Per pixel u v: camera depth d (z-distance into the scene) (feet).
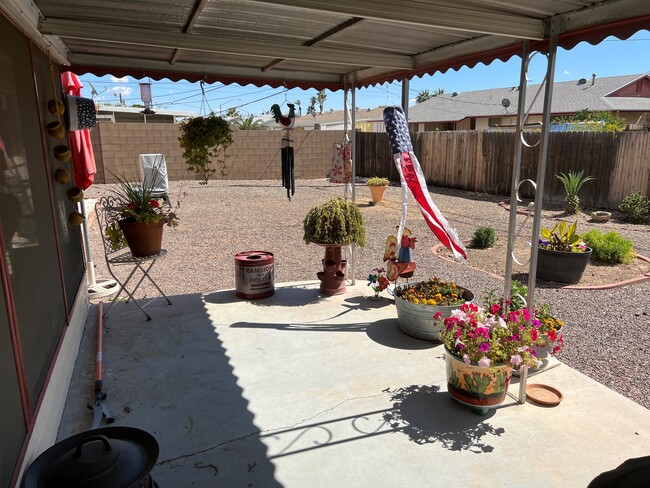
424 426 8.49
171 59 12.91
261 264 14.84
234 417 8.74
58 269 9.77
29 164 8.10
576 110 66.95
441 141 44.62
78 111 12.36
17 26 7.73
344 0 6.83
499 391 8.64
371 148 53.52
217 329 12.67
